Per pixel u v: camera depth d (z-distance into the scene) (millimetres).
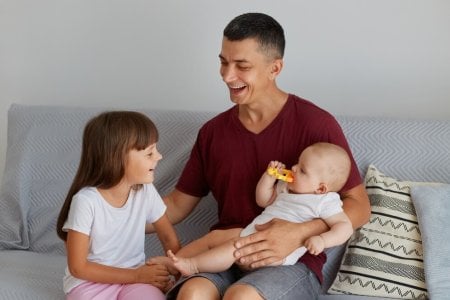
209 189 2100
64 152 2338
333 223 1770
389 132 2121
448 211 1920
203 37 2566
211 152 1993
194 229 2176
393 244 1949
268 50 1867
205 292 1685
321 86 2475
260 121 1945
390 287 1912
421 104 2418
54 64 2762
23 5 2746
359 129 2143
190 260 1771
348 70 2447
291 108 1927
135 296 1727
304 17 2451
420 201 1954
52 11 2723
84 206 1745
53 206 2291
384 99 2439
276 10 2473
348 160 1830
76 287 1774
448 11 2346
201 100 2611
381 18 2396
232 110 2004
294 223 1776
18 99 2826
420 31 2377
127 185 1802
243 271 1852
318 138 1894
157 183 2229
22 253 2230
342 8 2418
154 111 2316
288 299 1670
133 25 2641
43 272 2039
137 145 1745
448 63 2377
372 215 2004
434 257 1859
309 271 1788
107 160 1744
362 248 1971
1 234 2291
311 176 1804
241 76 1869
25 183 2326
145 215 1866
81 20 2697
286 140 1911
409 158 2086
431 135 2100
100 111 2375
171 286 1835
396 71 2416
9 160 2389
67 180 2301
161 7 2594
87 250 1765
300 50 2473
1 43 2797
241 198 1938
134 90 2682
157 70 2641
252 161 1929
